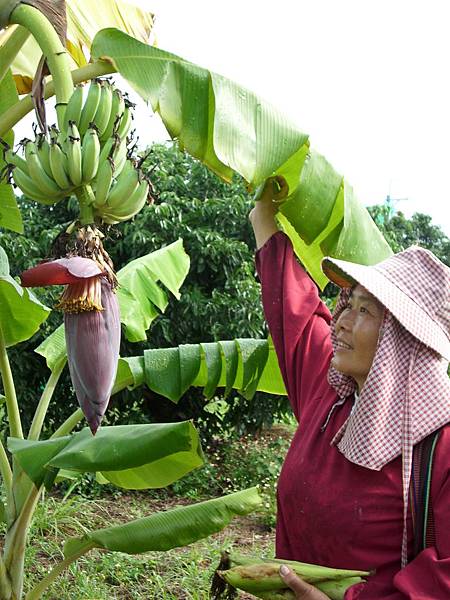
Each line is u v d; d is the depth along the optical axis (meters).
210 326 7.32
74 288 1.70
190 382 3.40
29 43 3.03
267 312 2.41
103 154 1.77
